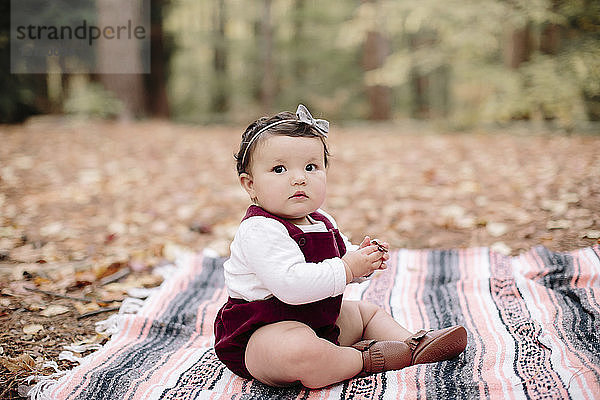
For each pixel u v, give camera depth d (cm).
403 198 530
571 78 952
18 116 1148
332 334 230
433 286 330
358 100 1988
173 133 991
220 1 2094
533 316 270
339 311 232
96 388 228
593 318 263
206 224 469
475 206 486
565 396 200
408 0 1078
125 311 313
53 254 403
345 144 885
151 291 341
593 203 454
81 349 272
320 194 220
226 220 482
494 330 261
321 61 2022
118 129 1020
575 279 309
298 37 2044
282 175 215
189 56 2067
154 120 1277
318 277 207
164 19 1455
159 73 1457
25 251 409
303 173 216
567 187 505
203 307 306
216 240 438
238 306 221
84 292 343
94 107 1146
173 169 680
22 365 254
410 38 1878
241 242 218
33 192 568
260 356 214
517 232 412
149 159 738
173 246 414
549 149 718
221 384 229
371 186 581
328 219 240
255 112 1847
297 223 225
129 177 634
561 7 957
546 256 341
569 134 873
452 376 217
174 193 573
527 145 770
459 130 1032
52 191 572
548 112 1005
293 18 2006
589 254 335
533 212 450
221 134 998
